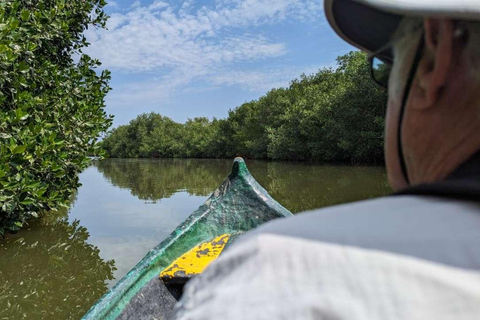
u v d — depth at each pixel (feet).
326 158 88.07
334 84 93.50
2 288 15.20
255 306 1.29
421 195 1.55
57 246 20.22
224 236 11.40
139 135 210.79
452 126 1.64
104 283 15.57
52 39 21.91
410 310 1.19
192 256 9.89
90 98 25.43
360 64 74.90
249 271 1.38
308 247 1.36
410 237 1.33
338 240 1.36
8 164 15.92
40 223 24.85
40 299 14.26
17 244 20.36
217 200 12.98
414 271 1.24
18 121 16.24
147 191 46.03
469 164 1.60
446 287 1.21
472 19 1.51
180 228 11.75
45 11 20.02
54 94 21.31
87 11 25.25
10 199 16.34
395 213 1.44
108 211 30.76
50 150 18.72
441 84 1.63
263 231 1.49
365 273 1.26
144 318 8.39
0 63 15.46
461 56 1.59
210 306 1.38
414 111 1.76
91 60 25.94
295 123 94.99
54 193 20.34
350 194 37.45
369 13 2.05
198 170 88.69
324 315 1.22
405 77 1.79
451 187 1.48
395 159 1.93
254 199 13.02
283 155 101.65
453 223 1.36
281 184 47.91
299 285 1.29
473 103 1.59
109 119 26.48
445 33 1.60
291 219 1.53
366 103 73.20
